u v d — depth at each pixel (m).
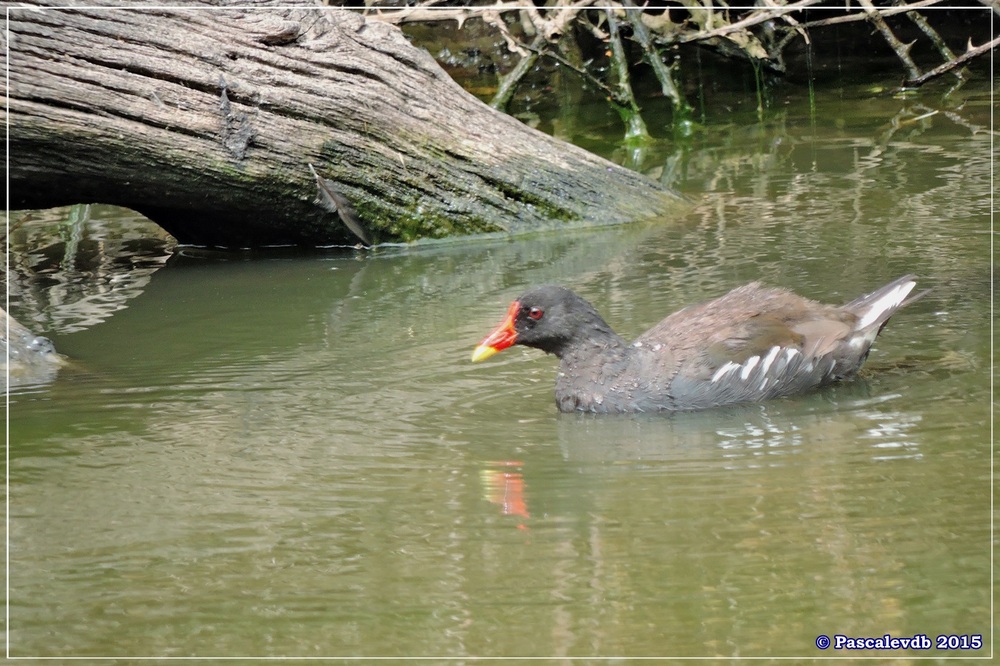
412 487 9.37
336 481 9.54
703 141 23.36
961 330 12.21
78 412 11.52
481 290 15.31
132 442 10.64
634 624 7.23
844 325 11.09
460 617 7.42
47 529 8.91
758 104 25.91
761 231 16.78
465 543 8.38
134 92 15.88
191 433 10.80
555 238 18.00
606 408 10.91
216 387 12.11
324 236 18.00
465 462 9.84
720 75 29.08
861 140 22.00
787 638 7.00
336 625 7.42
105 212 21.52
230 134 16.50
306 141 17.06
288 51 16.95
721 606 7.38
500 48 28.94
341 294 15.62
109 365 13.04
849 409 10.52
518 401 11.38
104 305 15.57
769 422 10.37
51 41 15.38
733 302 11.45
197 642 7.30
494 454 10.01
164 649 7.25
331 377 12.25
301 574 8.06
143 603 7.79
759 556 7.94
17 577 8.19
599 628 7.20
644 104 27.17
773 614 7.25
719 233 16.98
